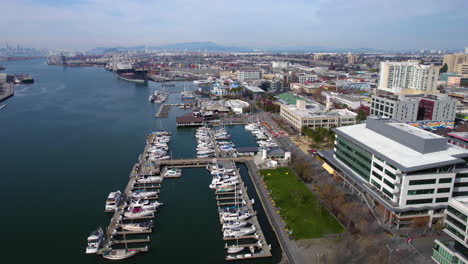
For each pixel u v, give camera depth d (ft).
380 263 322.14
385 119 510.99
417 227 381.40
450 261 302.66
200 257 361.92
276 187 512.22
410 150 410.93
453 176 370.94
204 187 544.21
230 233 393.29
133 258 362.12
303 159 634.02
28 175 594.24
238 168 616.39
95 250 370.12
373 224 392.27
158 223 433.89
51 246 386.52
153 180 557.33
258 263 346.95
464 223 296.30
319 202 458.09
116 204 468.34
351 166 495.41
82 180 573.74
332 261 330.34
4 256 368.07
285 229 394.32
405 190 367.25
